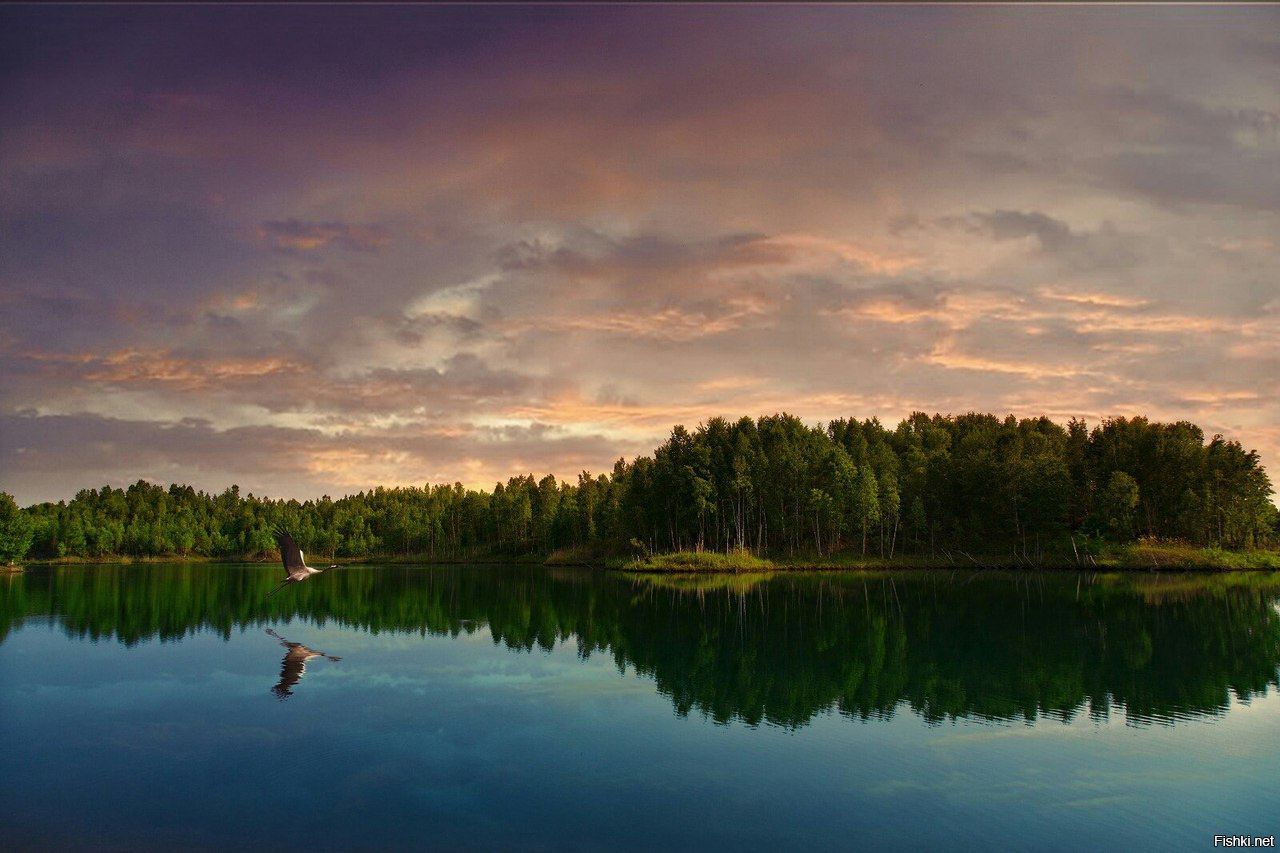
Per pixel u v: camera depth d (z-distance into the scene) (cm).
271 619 5084
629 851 1483
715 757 2048
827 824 1614
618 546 13662
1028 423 15712
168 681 3039
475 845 1511
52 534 18050
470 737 2236
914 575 9331
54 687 2942
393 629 4566
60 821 1645
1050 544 11150
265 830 1594
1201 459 11038
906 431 15425
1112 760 2031
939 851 1488
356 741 2209
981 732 2289
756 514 12119
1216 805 1720
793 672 3198
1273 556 10206
